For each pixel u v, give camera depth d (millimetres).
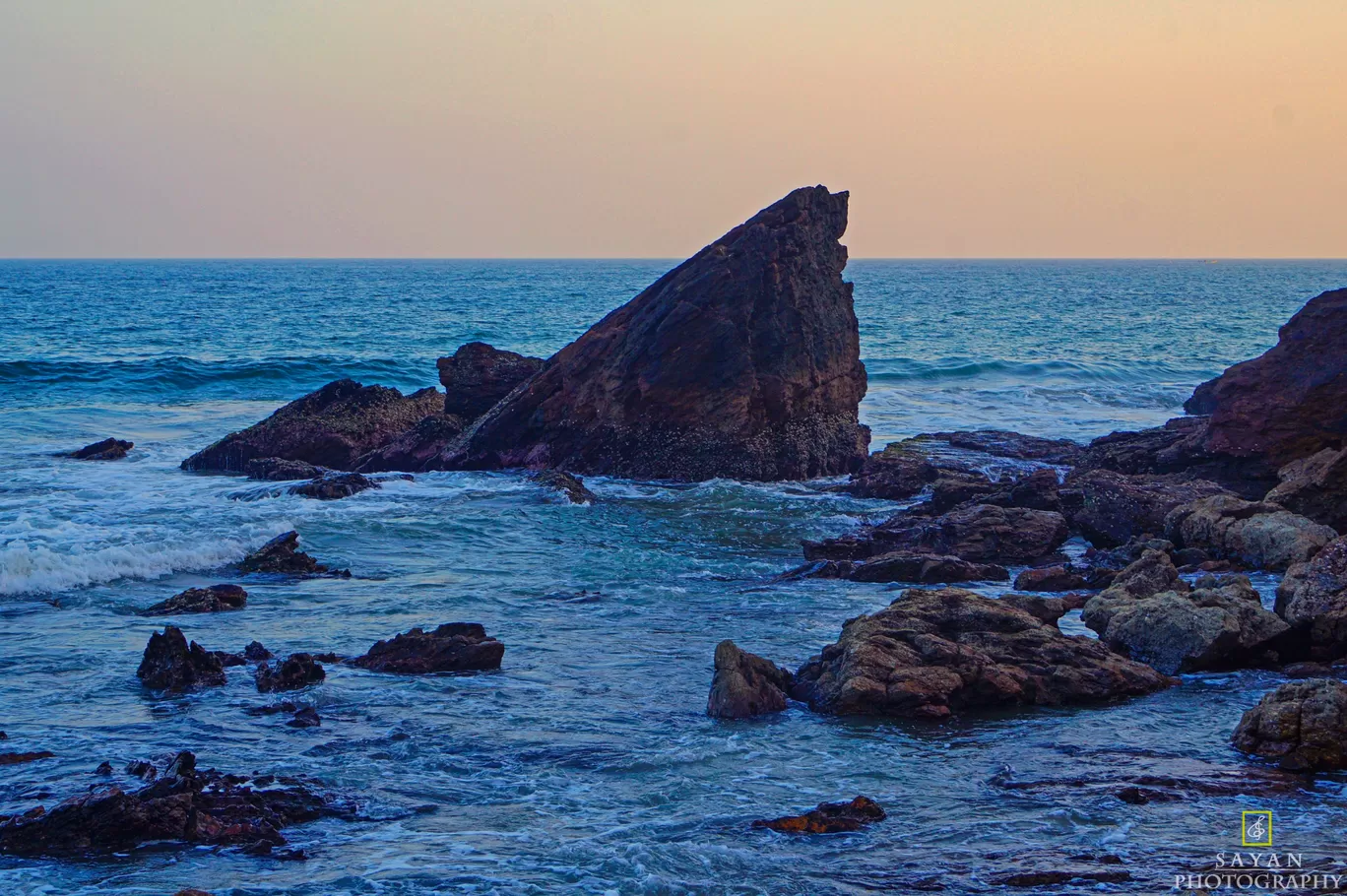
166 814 11305
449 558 24547
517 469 35531
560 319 110875
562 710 15305
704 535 27062
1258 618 17438
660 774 13125
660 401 34125
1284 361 28703
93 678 16281
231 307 128125
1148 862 10836
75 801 11219
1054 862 10836
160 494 30672
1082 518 26469
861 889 10320
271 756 13500
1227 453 28891
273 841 11227
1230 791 12609
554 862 10859
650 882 10430
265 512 28172
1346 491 24719
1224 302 148625
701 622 19688
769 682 15766
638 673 16875
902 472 32438
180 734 14172
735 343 33875
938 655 15758
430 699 15656
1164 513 25438
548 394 35906
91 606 20281
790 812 12078
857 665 15477
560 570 23562
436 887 10344
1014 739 14320
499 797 12461
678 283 34875
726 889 10328
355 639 18531
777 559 24781
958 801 12367
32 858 10766
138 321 101812
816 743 14125
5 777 12602
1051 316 117312
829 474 35625
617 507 29875
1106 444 33344
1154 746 14062
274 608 20453
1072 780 12930
